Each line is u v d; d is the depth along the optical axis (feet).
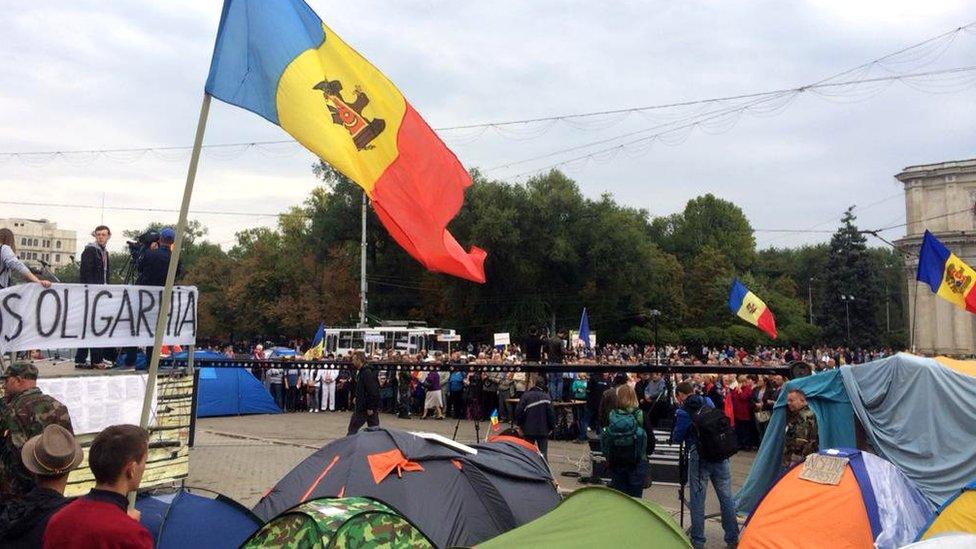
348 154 20.34
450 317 166.40
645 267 171.94
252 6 19.85
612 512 15.43
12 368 17.52
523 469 25.62
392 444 24.39
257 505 23.18
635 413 29.50
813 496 24.48
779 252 367.86
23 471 16.46
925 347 215.92
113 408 24.94
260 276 186.29
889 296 287.07
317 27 20.67
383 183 20.98
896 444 32.30
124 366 33.45
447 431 57.41
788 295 283.59
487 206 156.97
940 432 31.50
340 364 44.11
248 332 198.29
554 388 57.26
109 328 24.59
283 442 50.39
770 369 37.04
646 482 29.48
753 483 34.01
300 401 75.56
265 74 19.65
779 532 24.39
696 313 216.13
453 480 23.56
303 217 206.80
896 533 22.75
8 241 23.17
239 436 53.31
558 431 56.75
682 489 30.48
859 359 124.26
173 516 17.88
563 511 15.94
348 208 164.35
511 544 14.37
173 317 27.09
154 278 33.50
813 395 34.04
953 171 214.28
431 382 67.05
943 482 30.96
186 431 27.53
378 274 172.45
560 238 156.87
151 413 26.12
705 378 57.11
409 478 23.15
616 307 179.63
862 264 231.30
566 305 165.68
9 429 16.74
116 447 11.44
